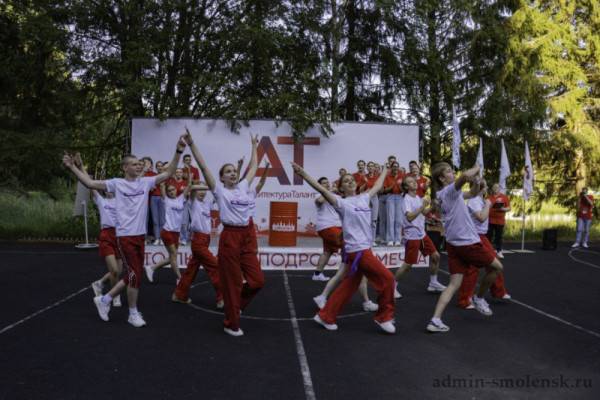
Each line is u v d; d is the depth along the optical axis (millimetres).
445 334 5605
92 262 10648
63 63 14094
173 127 12820
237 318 5391
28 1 14023
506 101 17047
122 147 15828
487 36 16719
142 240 5680
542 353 4949
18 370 4246
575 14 19453
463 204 5652
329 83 14516
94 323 5828
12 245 13742
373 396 3803
